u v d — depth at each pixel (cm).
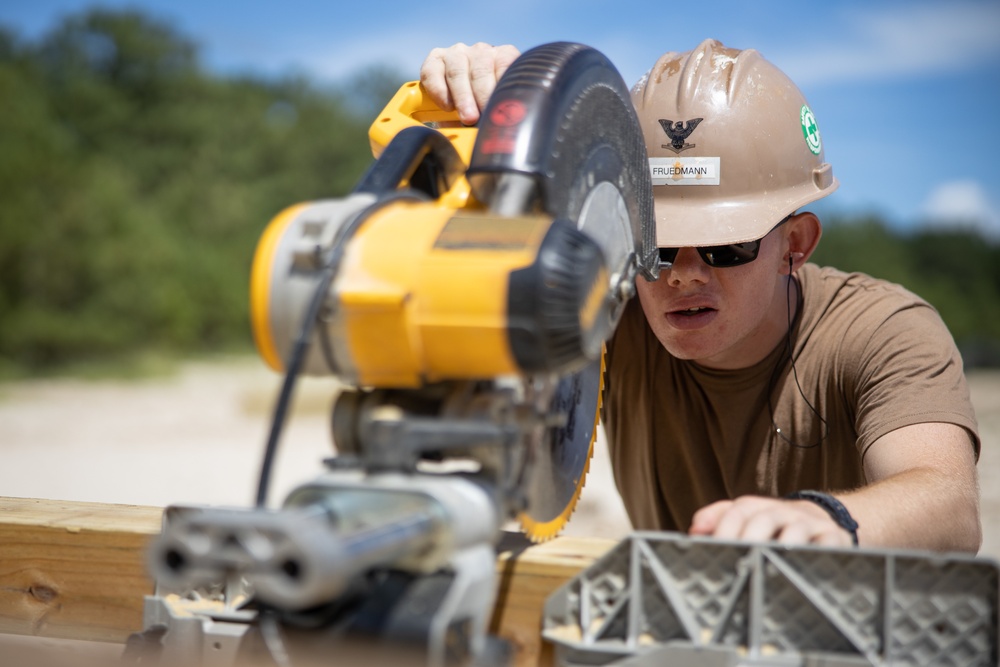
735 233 278
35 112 2822
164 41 5269
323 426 1501
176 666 157
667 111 289
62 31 5247
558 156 166
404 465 143
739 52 300
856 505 200
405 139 177
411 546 131
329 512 136
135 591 201
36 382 2227
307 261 146
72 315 2602
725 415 318
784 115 293
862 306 301
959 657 148
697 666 149
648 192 205
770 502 177
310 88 5494
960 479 233
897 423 268
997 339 3472
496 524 149
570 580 166
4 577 209
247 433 1434
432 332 141
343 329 144
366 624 138
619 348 332
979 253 3859
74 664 181
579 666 158
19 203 2542
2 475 1075
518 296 137
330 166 5022
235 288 3228
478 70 243
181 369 2561
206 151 4522
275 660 145
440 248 144
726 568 155
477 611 144
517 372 143
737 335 288
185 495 961
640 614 158
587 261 144
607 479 884
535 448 169
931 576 149
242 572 116
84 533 204
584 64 180
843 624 149
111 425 1507
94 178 2770
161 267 2817
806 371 306
